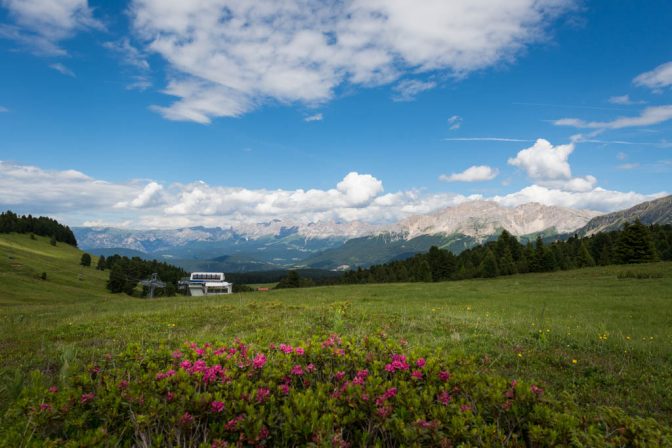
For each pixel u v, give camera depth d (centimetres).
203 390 537
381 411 439
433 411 457
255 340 1226
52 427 477
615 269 6309
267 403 489
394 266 12006
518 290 4106
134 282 15238
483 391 500
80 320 1873
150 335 1383
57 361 977
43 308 3306
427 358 653
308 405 467
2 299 8144
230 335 1402
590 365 1009
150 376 550
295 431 427
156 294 13675
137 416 436
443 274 9825
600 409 553
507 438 429
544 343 1255
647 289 3581
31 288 10394
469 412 453
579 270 7050
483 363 1016
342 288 5672
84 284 13438
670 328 1703
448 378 553
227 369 573
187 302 3631
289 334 1359
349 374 624
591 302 2795
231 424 432
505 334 1402
